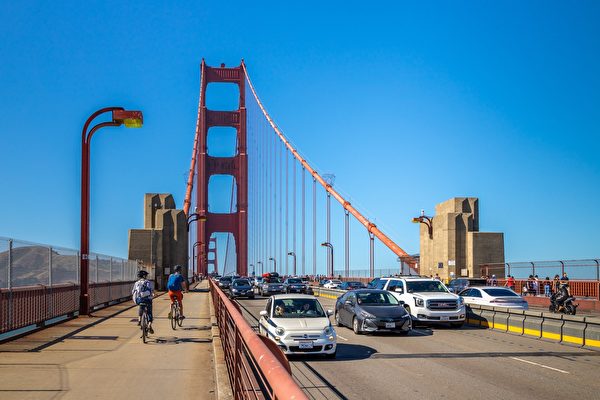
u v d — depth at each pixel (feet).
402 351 50.14
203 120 412.77
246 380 19.60
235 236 413.39
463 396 31.83
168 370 35.17
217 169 414.41
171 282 61.36
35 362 37.50
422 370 40.37
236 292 152.25
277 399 11.18
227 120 422.00
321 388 34.04
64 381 31.32
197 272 397.60
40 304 58.18
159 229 207.82
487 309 72.49
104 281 96.89
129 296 125.08
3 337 48.52
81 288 73.97
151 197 231.50
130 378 32.40
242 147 415.64
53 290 63.52
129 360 38.88
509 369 40.70
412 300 71.36
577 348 52.08
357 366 42.27
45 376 32.65
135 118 74.08
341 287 194.49
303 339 45.01
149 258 204.74
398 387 34.27
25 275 53.88
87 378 32.24
